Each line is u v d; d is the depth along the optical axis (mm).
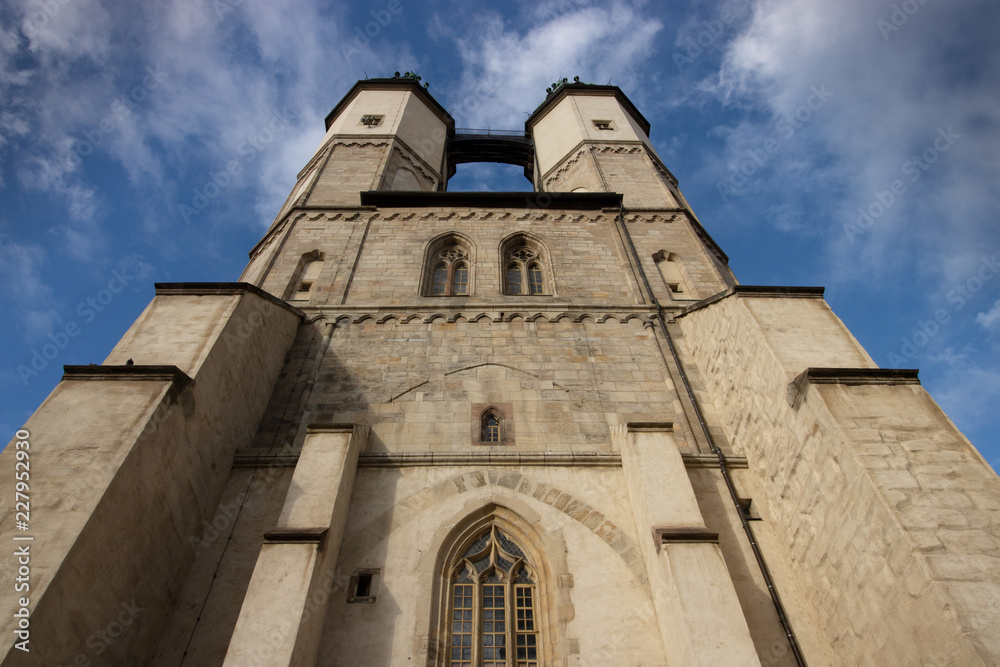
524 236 21703
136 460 9508
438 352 15961
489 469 12617
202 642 9875
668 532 9688
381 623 9977
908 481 8977
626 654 9602
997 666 7016
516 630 10359
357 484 12172
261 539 11375
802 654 9797
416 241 21078
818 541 10234
